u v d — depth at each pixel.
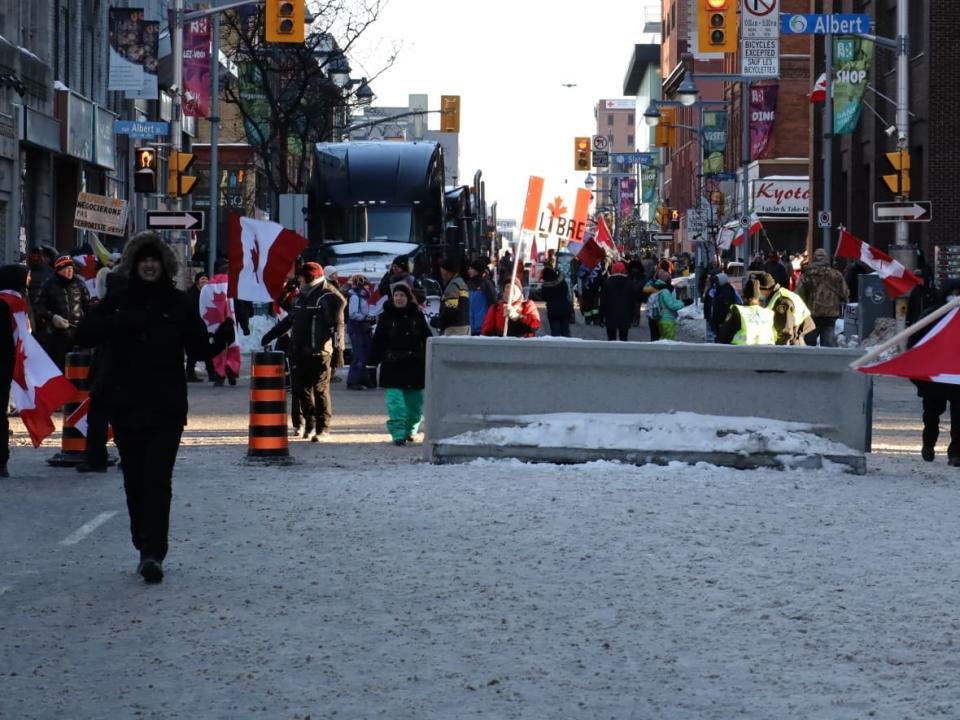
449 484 18.91
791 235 104.44
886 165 45.34
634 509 17.05
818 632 11.35
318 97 79.25
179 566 13.92
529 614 11.97
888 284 31.23
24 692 9.75
